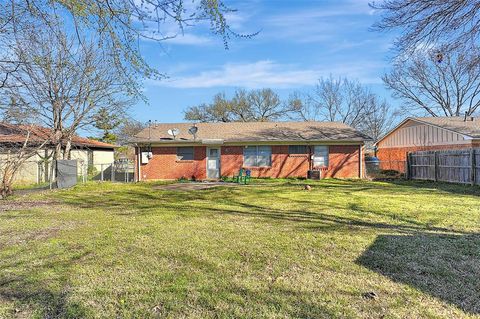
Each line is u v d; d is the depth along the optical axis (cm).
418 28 578
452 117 2317
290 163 1975
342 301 320
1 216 804
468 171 1473
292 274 393
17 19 473
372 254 465
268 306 312
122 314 299
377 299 324
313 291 344
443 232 598
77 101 1648
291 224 677
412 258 448
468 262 431
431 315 291
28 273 400
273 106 3959
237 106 3969
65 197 1201
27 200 1124
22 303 321
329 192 1275
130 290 349
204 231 616
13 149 1328
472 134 1822
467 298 324
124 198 1162
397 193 1223
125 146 2998
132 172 2250
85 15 383
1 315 298
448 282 366
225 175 1980
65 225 688
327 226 654
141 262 438
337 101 3772
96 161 2483
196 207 927
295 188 1443
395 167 2312
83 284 366
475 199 1026
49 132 1675
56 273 400
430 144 2175
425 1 541
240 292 343
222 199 1107
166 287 356
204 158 1981
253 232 605
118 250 495
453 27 564
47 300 327
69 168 1589
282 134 2027
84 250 495
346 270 405
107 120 1792
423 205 911
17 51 666
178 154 1984
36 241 552
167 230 627
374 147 2981
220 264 429
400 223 680
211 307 311
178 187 1548
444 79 2767
